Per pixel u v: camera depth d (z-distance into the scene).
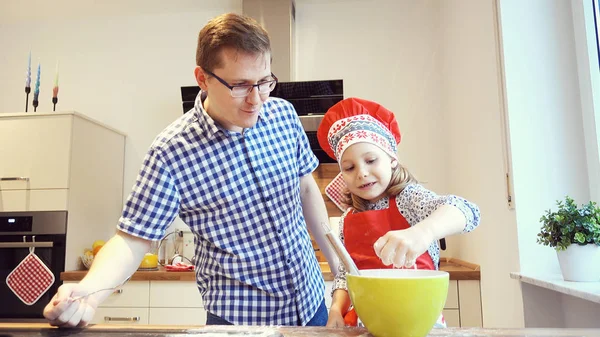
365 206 0.93
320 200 1.08
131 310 1.98
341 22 2.62
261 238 0.89
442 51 2.43
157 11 2.74
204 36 0.79
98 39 2.79
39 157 2.16
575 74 1.43
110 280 0.72
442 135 2.43
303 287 0.92
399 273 0.59
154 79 2.72
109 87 2.74
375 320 0.49
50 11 2.72
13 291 2.09
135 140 2.68
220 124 0.87
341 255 0.55
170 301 1.97
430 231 0.63
